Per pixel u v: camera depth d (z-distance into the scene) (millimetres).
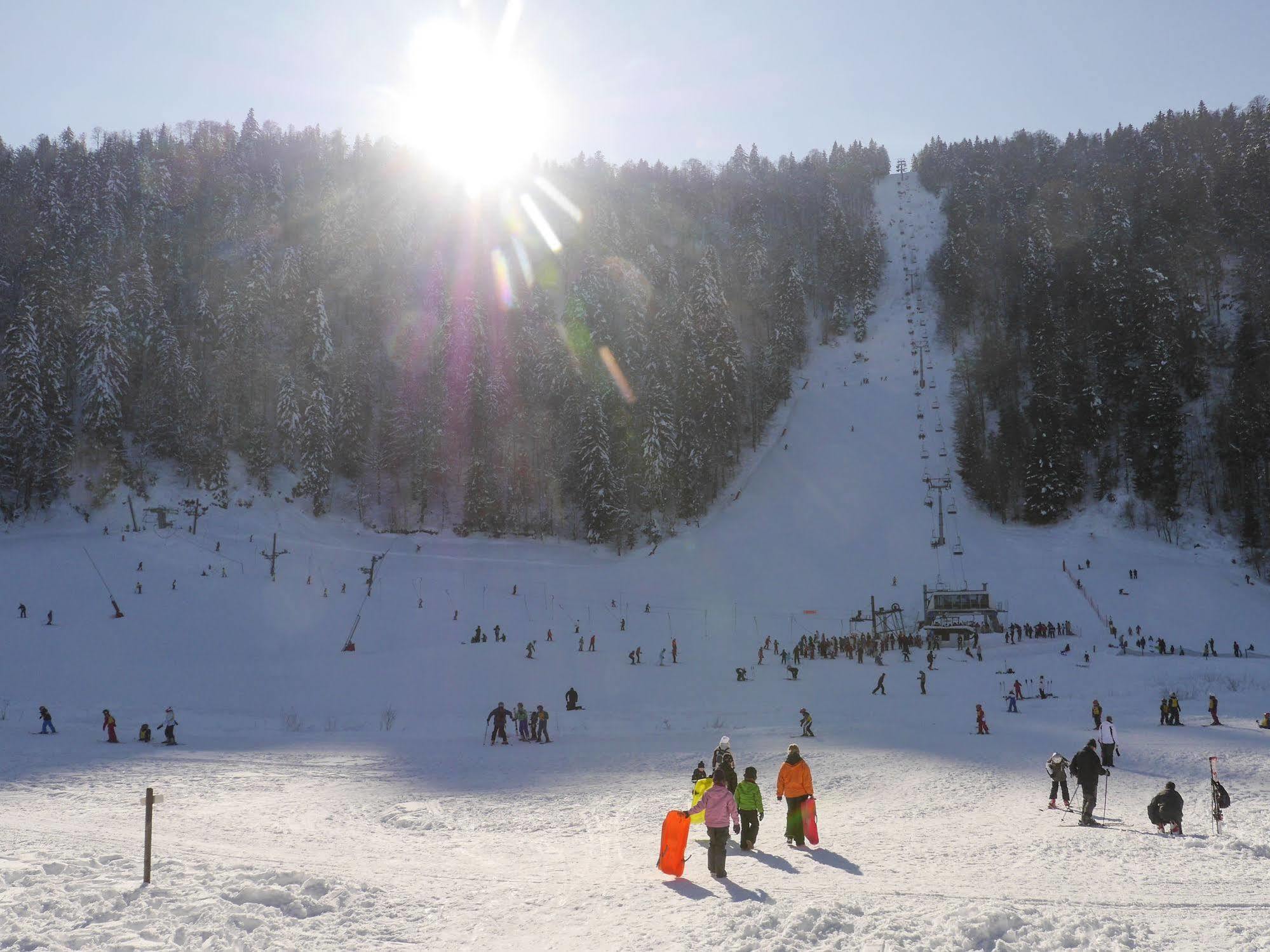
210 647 48531
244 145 157500
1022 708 34281
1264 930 7562
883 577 74438
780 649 53562
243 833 12688
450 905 8570
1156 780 18359
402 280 125188
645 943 7316
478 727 30469
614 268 119812
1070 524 86688
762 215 166250
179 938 7148
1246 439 82062
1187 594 66312
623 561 82375
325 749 24406
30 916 7605
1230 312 107062
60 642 46438
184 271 115688
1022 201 153625
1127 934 7336
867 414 112688
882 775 19266
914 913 8023
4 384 79562
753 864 10578
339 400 91250
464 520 87875
